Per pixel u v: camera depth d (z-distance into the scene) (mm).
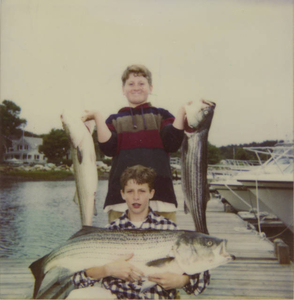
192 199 2504
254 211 6105
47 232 4125
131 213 2318
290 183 4746
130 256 2070
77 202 2676
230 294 3100
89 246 2137
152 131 2834
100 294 2197
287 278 3375
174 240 2037
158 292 2197
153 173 2357
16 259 3707
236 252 4172
